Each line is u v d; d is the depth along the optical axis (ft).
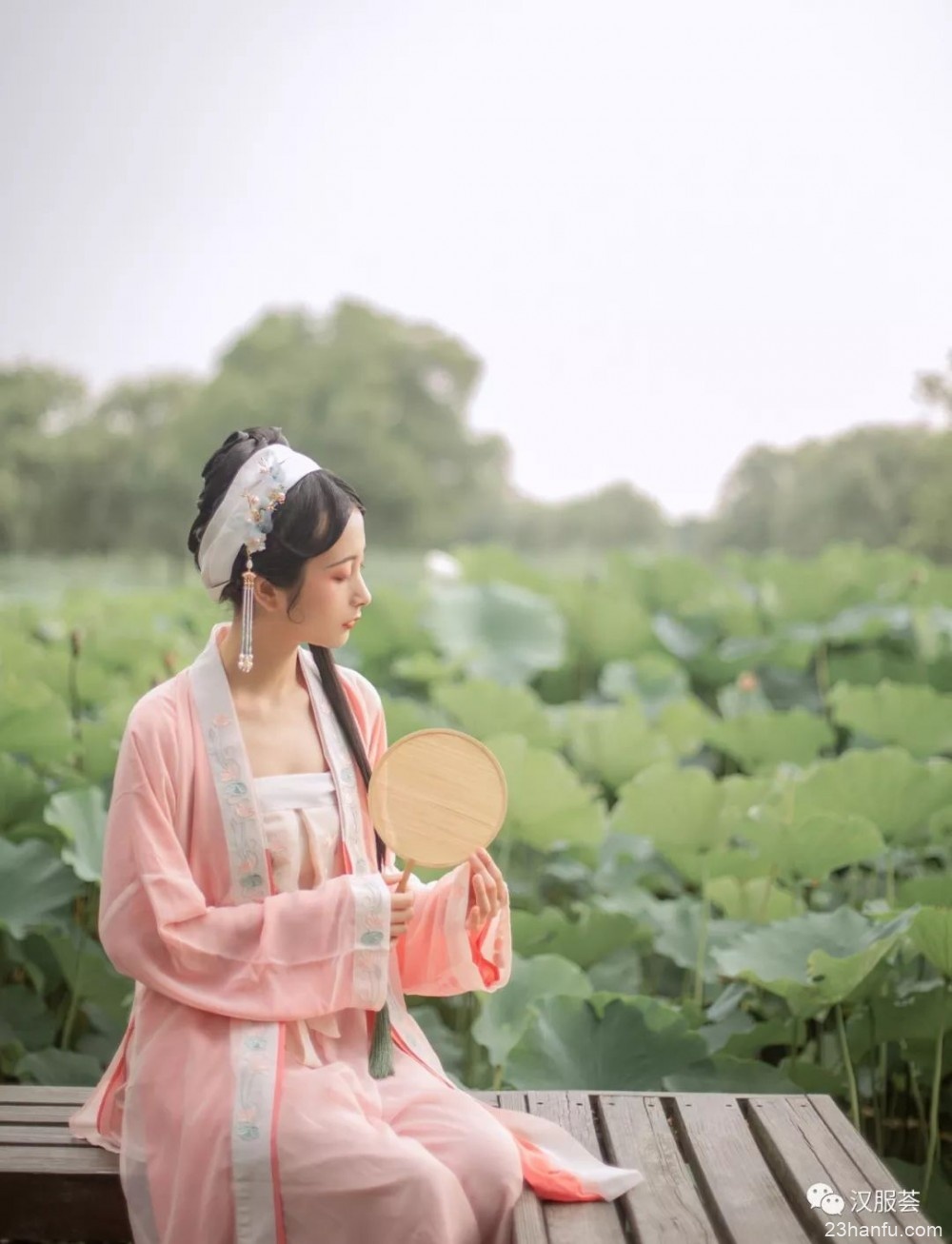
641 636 21.36
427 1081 7.16
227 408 153.07
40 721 13.55
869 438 81.20
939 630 20.42
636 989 11.66
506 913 7.41
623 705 16.57
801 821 10.72
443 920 7.36
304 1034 6.93
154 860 6.82
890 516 76.74
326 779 7.32
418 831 7.13
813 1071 10.22
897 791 11.69
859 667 19.99
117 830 6.93
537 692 21.84
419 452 169.78
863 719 15.15
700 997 11.56
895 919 9.68
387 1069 7.13
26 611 22.18
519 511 176.55
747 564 25.70
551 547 171.42
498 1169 6.64
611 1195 6.87
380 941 6.84
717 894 12.14
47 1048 11.21
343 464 159.22
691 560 24.04
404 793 7.14
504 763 12.43
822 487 86.28
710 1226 6.57
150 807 6.89
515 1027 10.12
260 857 7.04
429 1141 6.74
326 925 6.81
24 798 12.64
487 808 7.20
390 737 14.98
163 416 155.84
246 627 6.89
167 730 7.04
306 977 6.79
